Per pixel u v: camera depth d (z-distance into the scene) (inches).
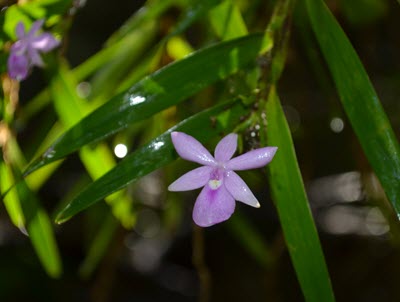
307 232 9.9
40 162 9.8
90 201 9.5
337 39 10.3
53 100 12.7
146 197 20.9
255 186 18.1
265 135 10.0
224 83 14.0
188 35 20.4
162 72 10.2
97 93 15.3
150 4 13.5
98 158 13.4
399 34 21.0
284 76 22.1
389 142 9.9
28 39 10.6
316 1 10.5
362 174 16.2
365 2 17.0
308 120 22.4
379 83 20.7
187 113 15.4
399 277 21.9
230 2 11.9
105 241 16.8
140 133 21.3
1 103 11.9
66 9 11.3
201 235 15.3
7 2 11.3
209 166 9.3
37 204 12.2
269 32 10.5
